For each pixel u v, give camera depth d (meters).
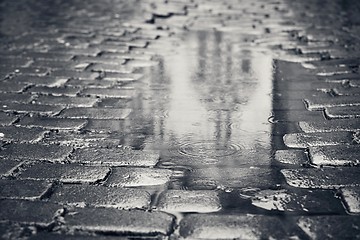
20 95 2.76
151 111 2.60
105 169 2.12
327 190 2.00
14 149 2.25
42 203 1.94
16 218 1.88
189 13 5.59
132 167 2.14
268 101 2.70
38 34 4.13
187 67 3.24
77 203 1.95
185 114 2.57
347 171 2.09
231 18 5.20
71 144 2.30
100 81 2.98
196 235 1.82
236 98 2.74
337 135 2.33
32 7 5.90
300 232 1.83
